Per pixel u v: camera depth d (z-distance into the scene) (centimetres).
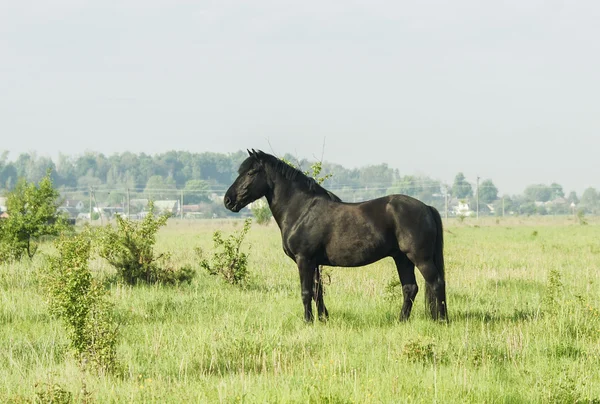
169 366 888
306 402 696
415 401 718
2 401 739
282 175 1208
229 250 1719
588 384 783
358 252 1160
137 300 1384
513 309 1302
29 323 1188
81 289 918
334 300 1398
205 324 1146
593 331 1047
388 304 1348
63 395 709
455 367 846
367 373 805
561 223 9850
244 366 892
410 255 1141
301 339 1009
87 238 1783
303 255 1188
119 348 977
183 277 1719
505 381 809
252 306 1340
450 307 1324
